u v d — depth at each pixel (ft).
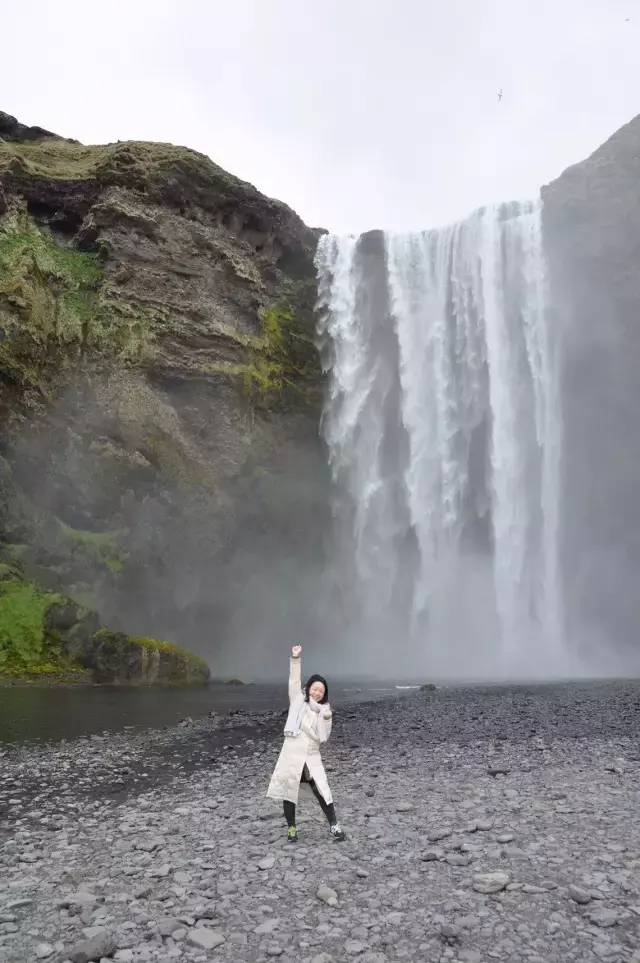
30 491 108.17
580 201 142.41
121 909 17.81
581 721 48.67
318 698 24.31
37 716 54.60
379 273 157.89
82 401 118.21
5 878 20.29
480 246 152.97
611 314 141.08
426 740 42.39
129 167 132.57
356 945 15.61
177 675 90.74
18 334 111.14
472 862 20.45
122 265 127.75
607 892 17.99
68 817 27.14
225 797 29.81
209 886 19.27
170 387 127.85
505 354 148.87
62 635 91.30
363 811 26.50
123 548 112.37
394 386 153.89
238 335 135.23
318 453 147.95
